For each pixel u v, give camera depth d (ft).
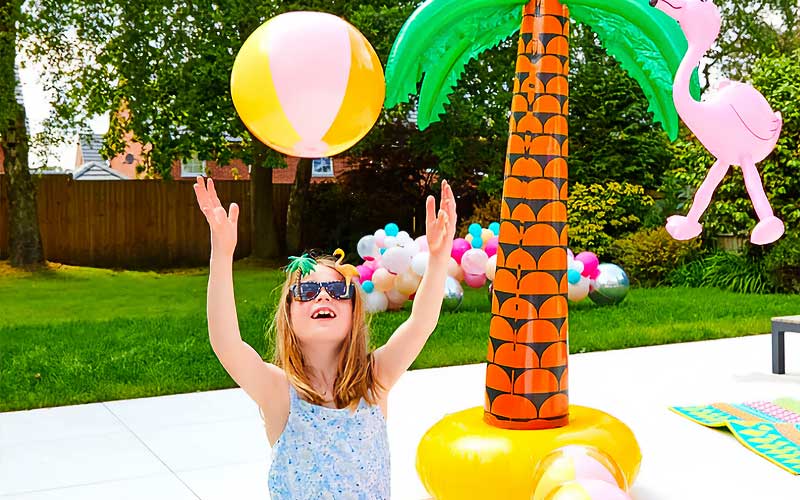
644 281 48.83
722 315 36.63
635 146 52.11
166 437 18.83
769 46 69.56
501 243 13.50
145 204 62.03
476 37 14.02
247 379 8.31
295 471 8.30
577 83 54.24
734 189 43.75
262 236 61.72
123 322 36.70
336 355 8.68
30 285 50.29
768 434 17.90
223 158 57.00
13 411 21.48
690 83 12.93
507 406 13.20
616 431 13.26
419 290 8.89
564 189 13.44
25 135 56.18
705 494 14.79
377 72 8.75
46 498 15.02
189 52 52.95
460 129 54.03
